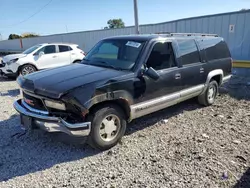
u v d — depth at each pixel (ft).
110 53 14.97
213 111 18.40
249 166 10.62
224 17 32.50
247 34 30.99
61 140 13.16
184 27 37.06
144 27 43.75
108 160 11.29
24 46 105.09
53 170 10.52
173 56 15.40
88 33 61.46
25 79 12.95
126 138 13.57
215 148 12.29
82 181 9.72
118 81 11.96
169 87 14.84
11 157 11.55
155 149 12.26
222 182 9.49
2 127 15.14
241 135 13.92
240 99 21.70
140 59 13.35
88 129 11.10
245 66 31.42
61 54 36.32
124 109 12.85
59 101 10.84
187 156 11.50
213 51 19.15
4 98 23.04
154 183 9.47
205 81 18.21
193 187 9.20
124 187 9.27
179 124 15.74
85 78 11.74
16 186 9.44
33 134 14.03
